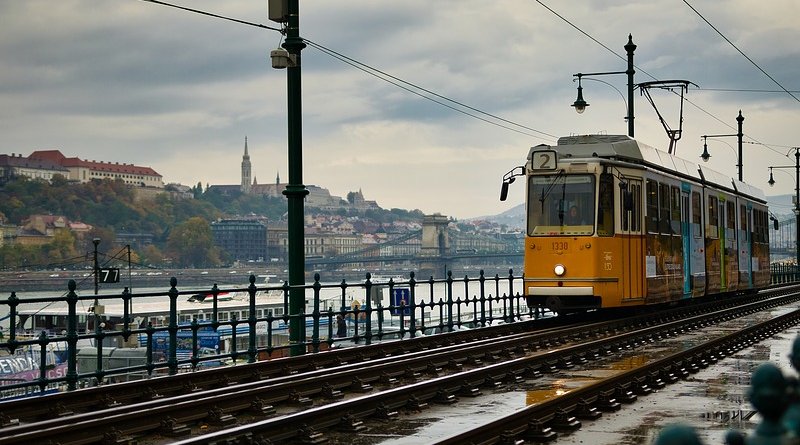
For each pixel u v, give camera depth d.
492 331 27.03
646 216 29.58
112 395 13.92
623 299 28.05
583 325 27.22
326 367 19.23
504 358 21.17
